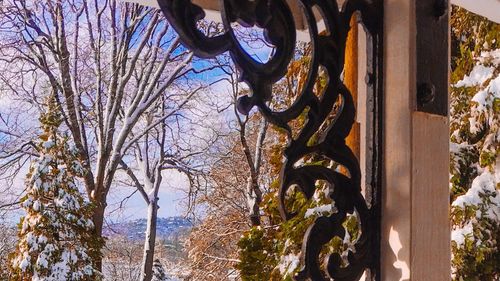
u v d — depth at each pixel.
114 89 9.77
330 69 0.97
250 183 10.22
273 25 0.90
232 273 10.70
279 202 0.94
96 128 10.35
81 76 9.91
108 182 9.56
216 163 11.07
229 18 0.86
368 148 1.02
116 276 11.73
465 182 3.77
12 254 6.43
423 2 1.00
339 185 0.98
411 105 0.97
